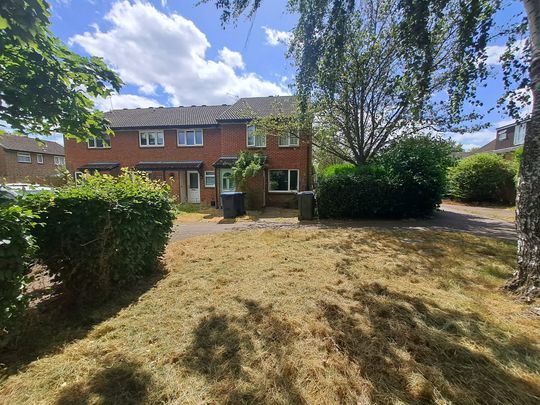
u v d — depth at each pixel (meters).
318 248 5.50
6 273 2.13
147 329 2.62
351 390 1.80
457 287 3.49
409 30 4.25
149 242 4.18
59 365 2.09
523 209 3.19
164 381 1.90
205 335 2.48
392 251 5.19
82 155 17.31
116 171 17.00
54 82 3.19
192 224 9.58
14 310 2.25
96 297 3.34
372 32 9.15
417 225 8.19
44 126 3.65
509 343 2.28
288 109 14.65
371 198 9.38
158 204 4.47
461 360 2.08
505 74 4.72
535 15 3.00
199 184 16.58
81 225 3.22
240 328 2.58
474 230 7.28
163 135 16.83
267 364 2.06
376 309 2.90
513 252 5.03
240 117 15.03
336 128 11.09
